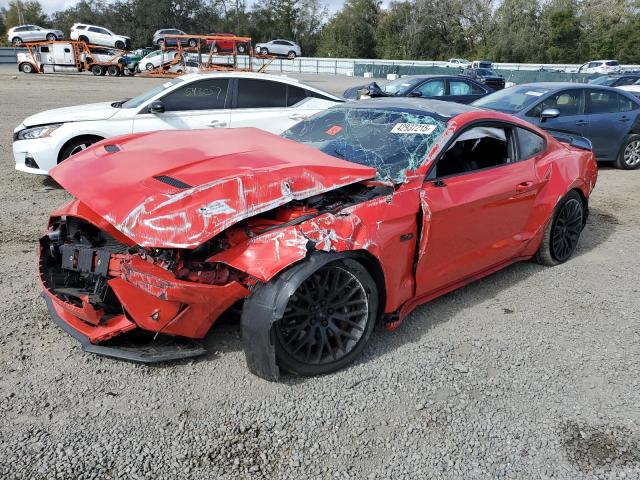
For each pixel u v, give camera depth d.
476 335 3.71
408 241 3.38
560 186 4.66
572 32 60.91
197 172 3.06
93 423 2.70
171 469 2.43
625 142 9.64
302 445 2.62
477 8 67.00
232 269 3.02
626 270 4.99
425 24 67.25
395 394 3.03
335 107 4.65
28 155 6.95
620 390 3.16
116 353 3.06
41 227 5.56
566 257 5.09
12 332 3.48
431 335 3.68
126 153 3.49
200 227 2.72
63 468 2.41
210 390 2.98
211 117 7.61
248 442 2.62
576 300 4.32
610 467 2.57
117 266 2.90
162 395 2.93
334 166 3.24
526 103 8.61
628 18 61.19
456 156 3.87
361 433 2.72
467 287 4.51
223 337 3.50
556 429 2.81
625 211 7.10
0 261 4.62
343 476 2.44
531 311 4.10
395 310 3.48
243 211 2.83
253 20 76.38
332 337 3.17
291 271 2.86
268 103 8.00
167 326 2.95
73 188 3.08
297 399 2.94
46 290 3.29
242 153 3.39
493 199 3.95
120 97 18.80
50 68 33.06
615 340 3.72
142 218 2.73
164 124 7.36
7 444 2.53
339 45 69.06
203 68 25.70
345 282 3.10
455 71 40.53
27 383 2.98
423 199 3.45
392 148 3.77
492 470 2.52
